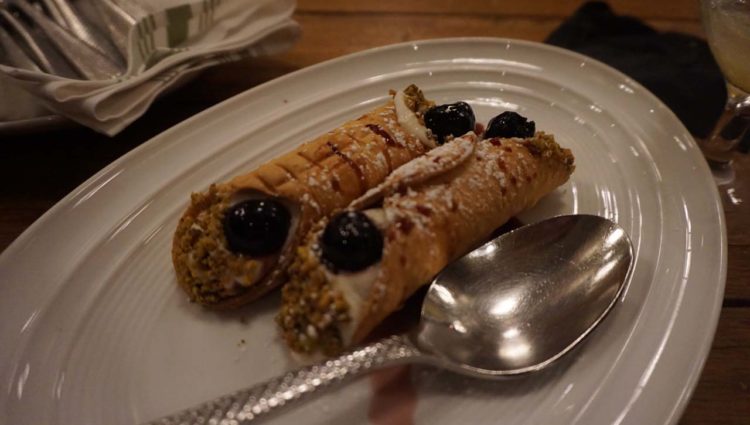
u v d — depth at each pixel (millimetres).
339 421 216
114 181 270
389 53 332
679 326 225
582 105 306
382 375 224
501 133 271
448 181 247
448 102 319
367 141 261
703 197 256
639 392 211
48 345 229
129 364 231
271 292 247
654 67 346
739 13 270
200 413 203
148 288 249
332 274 223
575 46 365
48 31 307
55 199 282
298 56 360
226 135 297
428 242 233
